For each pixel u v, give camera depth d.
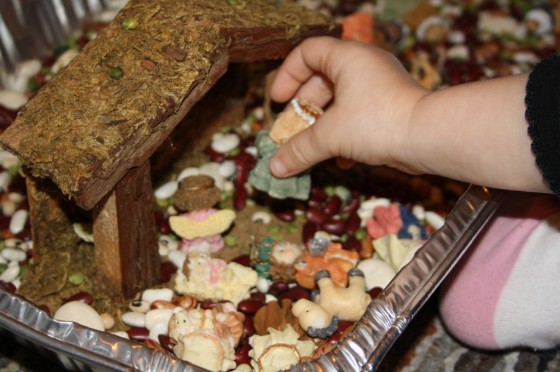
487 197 0.53
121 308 0.55
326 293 0.54
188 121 0.61
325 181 0.64
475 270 0.56
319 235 0.57
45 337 0.47
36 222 0.54
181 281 0.55
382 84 0.54
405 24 0.80
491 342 0.56
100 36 0.52
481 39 0.82
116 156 0.48
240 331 0.52
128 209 0.52
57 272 0.56
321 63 0.57
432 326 0.59
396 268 0.57
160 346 0.53
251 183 0.59
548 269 0.54
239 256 0.58
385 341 0.48
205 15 0.53
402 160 0.53
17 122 0.49
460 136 0.50
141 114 0.48
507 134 0.49
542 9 0.83
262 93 0.68
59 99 0.50
